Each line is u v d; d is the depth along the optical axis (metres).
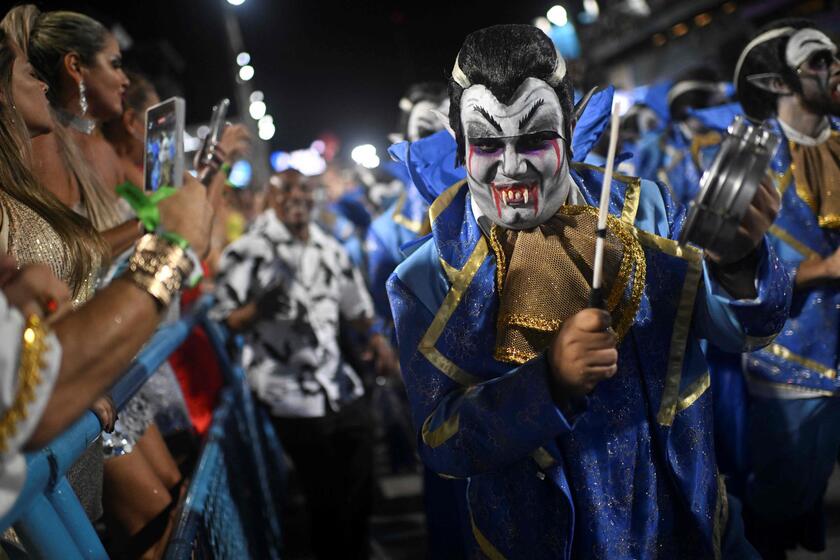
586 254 1.85
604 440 1.84
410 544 4.72
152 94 3.36
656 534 1.86
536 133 1.76
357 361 4.80
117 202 3.06
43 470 1.38
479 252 1.89
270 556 4.13
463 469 1.78
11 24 2.75
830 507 4.39
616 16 18.66
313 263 4.49
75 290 2.00
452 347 1.86
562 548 1.84
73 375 1.15
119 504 2.57
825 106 3.14
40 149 2.57
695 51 16.11
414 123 4.71
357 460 4.29
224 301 4.42
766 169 1.54
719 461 3.47
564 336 1.65
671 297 1.87
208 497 2.49
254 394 4.36
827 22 11.86
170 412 3.25
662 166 5.50
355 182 11.29
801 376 3.16
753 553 2.06
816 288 3.14
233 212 7.90
